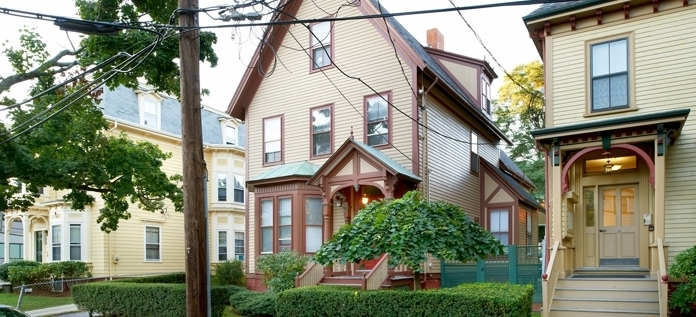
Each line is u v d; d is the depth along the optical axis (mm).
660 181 11273
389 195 15078
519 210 21406
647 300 11023
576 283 12078
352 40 17938
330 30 18406
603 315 11102
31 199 14852
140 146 16375
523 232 22141
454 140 19328
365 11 17625
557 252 12367
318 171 16312
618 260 12969
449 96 18594
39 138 13086
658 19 12695
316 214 17328
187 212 7891
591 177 13492
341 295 10703
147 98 25797
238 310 14477
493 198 21250
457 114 19859
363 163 15750
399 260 9680
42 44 13492
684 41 12383
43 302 19078
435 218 10234
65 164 13297
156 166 16469
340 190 17109
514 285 10664
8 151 12234
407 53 16562
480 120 21422
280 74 19453
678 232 12031
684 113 10953
